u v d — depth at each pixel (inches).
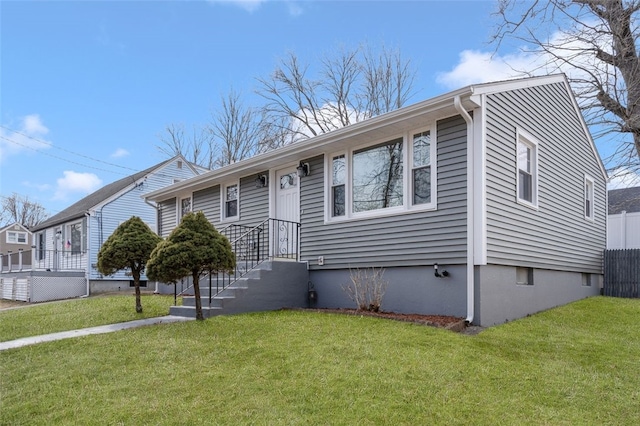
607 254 506.0
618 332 293.0
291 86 980.6
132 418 150.6
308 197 391.9
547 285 372.5
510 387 176.9
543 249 366.0
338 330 249.9
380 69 951.0
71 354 221.3
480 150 282.2
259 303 338.6
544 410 158.2
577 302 413.7
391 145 332.2
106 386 177.6
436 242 297.3
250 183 463.8
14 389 180.7
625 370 204.2
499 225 296.0
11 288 693.3
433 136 304.0
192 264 273.3
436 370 186.5
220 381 178.7
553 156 399.5
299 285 373.4
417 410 153.5
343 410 153.1
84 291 698.8
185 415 151.4
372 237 337.1
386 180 333.1
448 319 279.4
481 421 147.8
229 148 1095.6
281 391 168.1
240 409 154.9
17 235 1245.7
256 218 451.8
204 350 217.5
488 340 240.4
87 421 149.9
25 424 151.3
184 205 575.8
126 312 345.7
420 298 306.3
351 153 359.9
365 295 334.0
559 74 416.5
